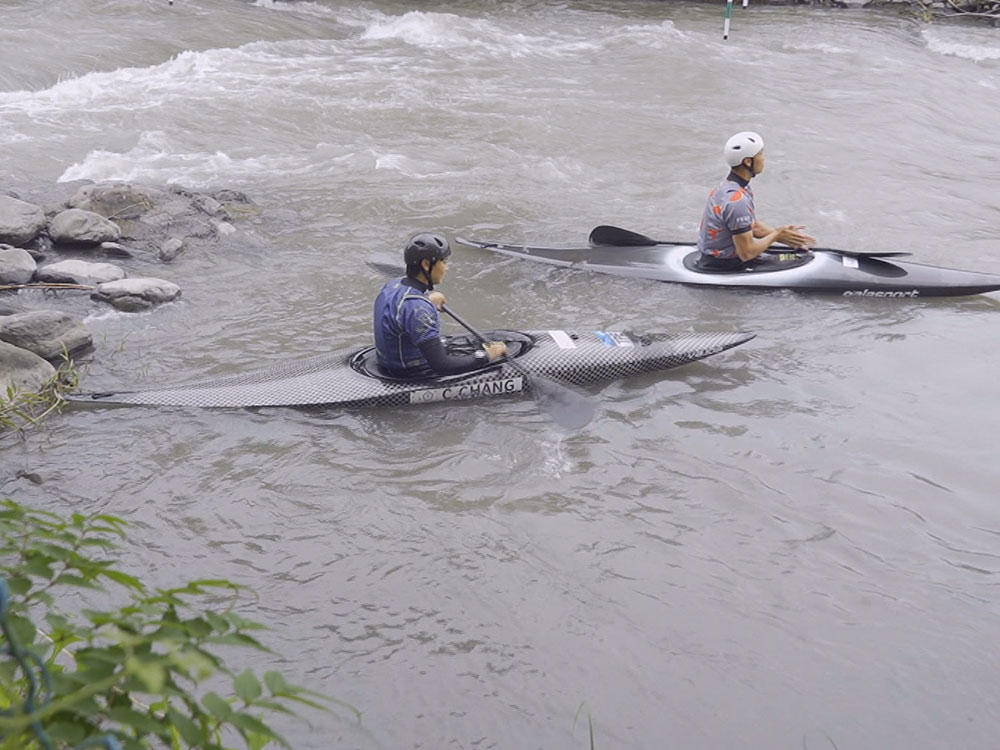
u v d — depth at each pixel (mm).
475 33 15547
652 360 6266
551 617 4152
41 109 11148
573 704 3682
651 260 7930
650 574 4438
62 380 5891
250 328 6754
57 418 5539
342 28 15766
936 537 4758
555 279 7719
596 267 7836
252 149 10453
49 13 14453
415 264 5793
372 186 9602
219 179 9578
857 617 4195
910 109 12766
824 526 4820
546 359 6148
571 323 7047
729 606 4242
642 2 18391
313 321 6883
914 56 15320
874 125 12141
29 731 1410
